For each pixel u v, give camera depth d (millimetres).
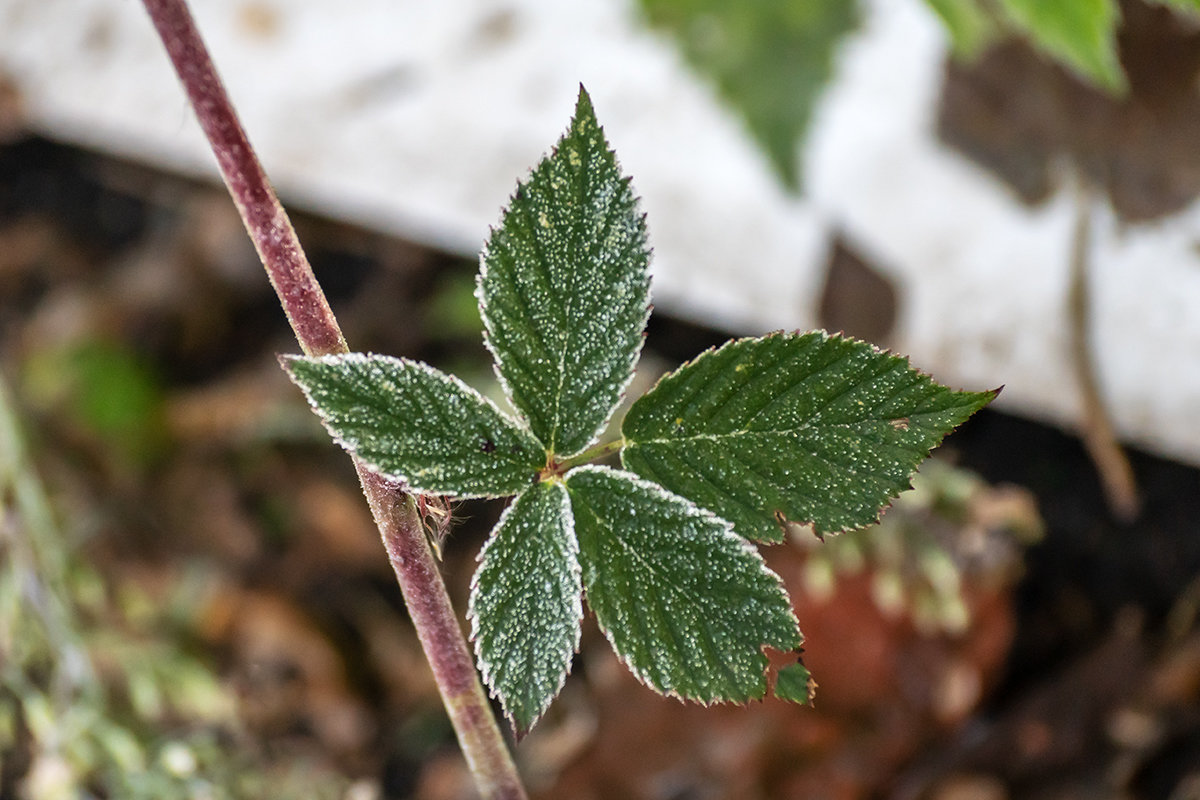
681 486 559
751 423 557
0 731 851
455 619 577
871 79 1085
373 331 1358
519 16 1243
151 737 992
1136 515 1022
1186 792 902
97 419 1357
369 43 1271
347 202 1224
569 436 560
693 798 967
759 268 1079
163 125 1309
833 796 953
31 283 1497
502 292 556
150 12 539
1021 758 953
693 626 556
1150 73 951
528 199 554
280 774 941
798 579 974
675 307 1101
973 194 1034
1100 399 966
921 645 961
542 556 559
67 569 1062
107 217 1539
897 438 551
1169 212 971
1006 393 1001
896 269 1040
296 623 1224
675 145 1133
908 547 943
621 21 1206
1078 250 982
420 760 1127
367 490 566
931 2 861
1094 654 984
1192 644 951
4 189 1559
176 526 1306
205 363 1451
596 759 998
